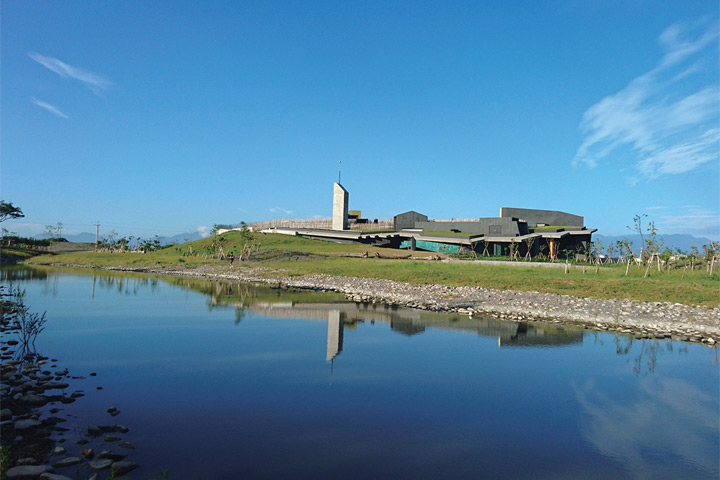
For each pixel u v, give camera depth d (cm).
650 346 1875
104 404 1130
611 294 3122
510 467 850
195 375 1413
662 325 2244
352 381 1379
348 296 3575
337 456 880
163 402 1161
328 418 1082
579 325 2331
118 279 5103
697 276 4306
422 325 2333
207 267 6844
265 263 7038
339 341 1950
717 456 920
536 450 932
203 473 789
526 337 2041
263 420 1058
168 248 11206
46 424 977
